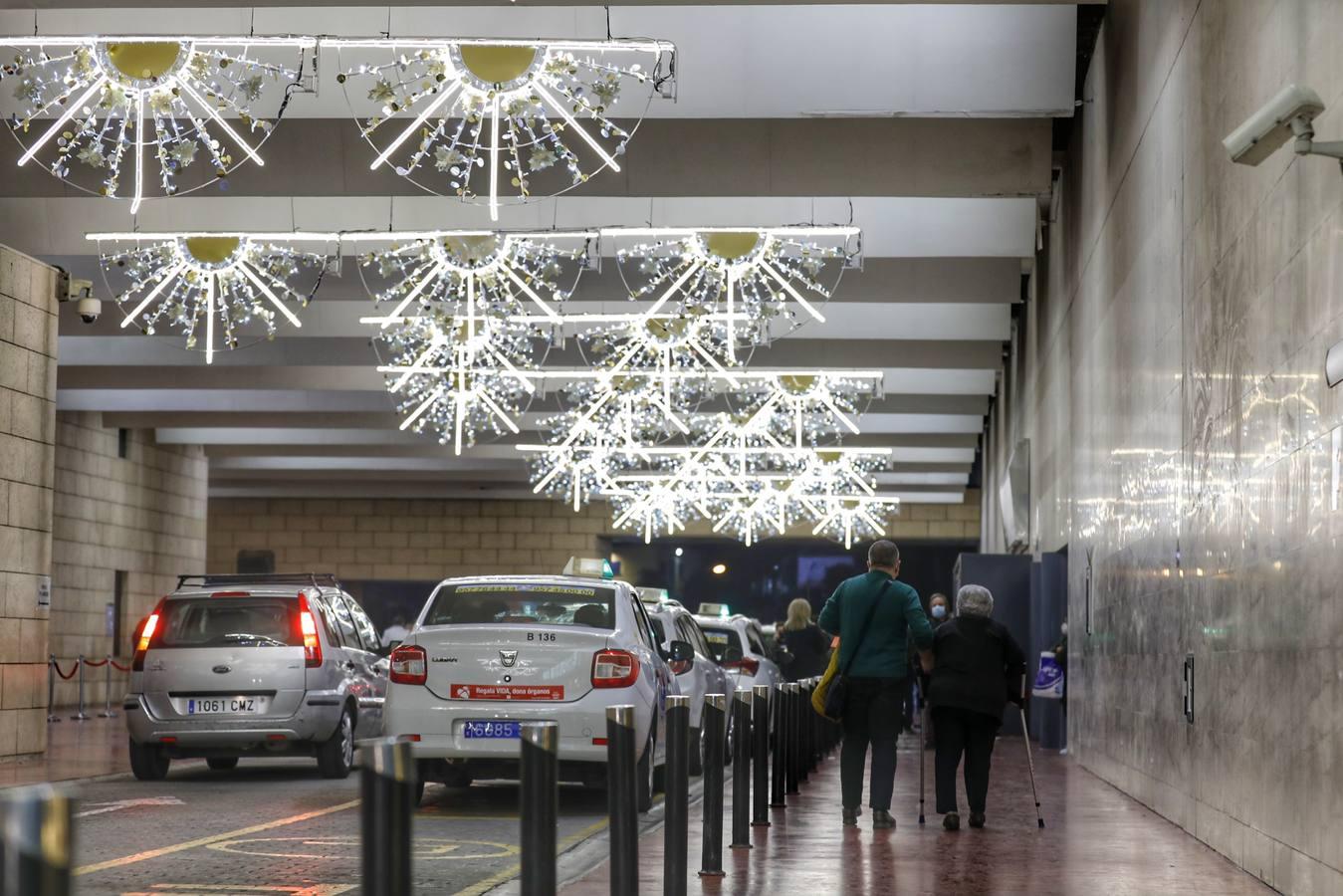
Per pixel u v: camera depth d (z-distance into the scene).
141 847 11.53
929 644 12.97
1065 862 10.77
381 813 4.01
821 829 12.73
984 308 30.64
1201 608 12.31
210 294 23.22
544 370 30.89
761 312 25.38
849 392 34.31
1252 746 10.34
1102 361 18.98
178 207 23.83
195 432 43.12
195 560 45.97
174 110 20.48
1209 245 12.09
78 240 23.80
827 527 48.75
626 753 6.90
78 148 21.58
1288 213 9.45
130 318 23.61
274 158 21.22
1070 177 22.34
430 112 17.44
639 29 19.02
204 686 17.25
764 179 21.09
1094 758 19.44
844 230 22.92
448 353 29.14
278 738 17.23
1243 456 10.73
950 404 40.09
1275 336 9.77
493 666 13.72
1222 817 11.34
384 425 40.66
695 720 19.56
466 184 17.72
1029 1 17.39
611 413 36.16
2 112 20.91
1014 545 31.11
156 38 16.98
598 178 21.19
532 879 5.46
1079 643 21.56
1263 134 8.13
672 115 19.31
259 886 9.61
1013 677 13.12
